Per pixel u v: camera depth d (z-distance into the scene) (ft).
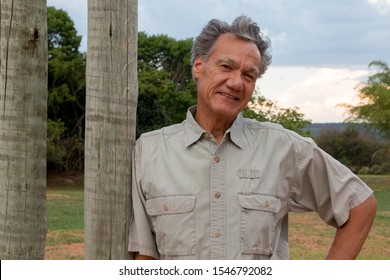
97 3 8.93
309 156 8.86
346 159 141.38
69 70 98.94
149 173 8.68
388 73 113.50
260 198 8.39
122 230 9.05
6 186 8.80
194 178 8.45
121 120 9.01
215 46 8.45
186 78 121.39
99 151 9.00
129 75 9.05
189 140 8.63
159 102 107.55
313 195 9.07
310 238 40.42
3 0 8.75
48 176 101.81
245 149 8.59
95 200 9.04
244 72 8.41
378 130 114.83
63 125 101.86
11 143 8.77
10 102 8.73
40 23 8.88
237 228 8.30
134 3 9.11
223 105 8.38
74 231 42.09
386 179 113.91
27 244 8.93
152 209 8.57
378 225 48.34
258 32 8.64
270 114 113.70
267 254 8.46
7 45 8.73
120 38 8.96
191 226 8.32
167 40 118.93
